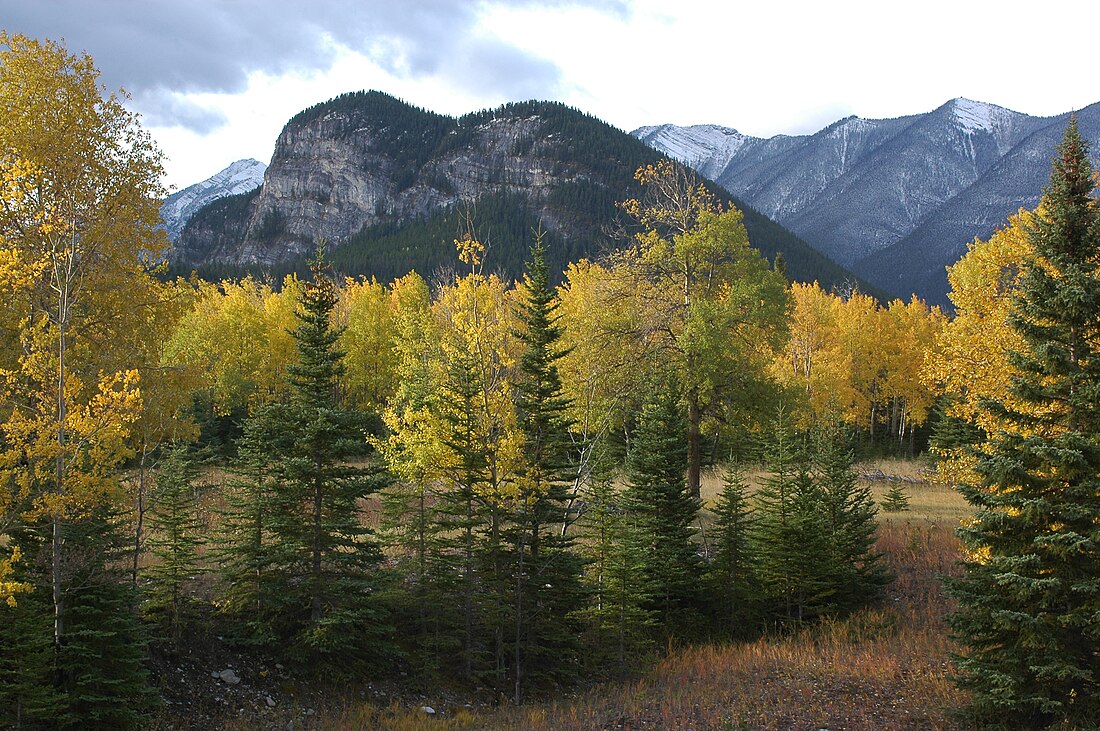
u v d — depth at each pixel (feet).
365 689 57.52
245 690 53.06
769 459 82.43
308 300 59.72
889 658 57.93
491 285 67.36
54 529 43.34
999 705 39.86
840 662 59.26
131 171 56.90
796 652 63.67
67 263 49.83
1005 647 40.40
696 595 75.00
